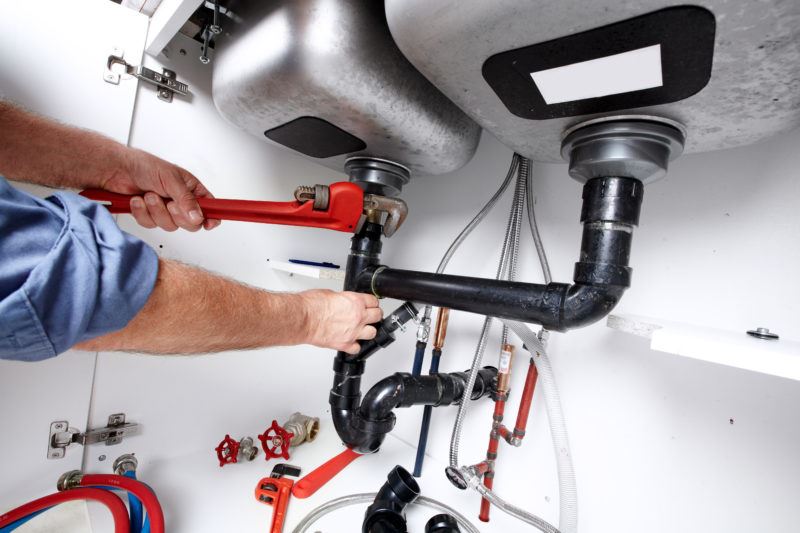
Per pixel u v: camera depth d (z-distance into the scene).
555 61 0.33
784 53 0.27
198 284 0.37
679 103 0.36
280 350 1.02
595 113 0.40
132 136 0.73
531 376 0.74
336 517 0.73
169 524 0.67
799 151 0.51
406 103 0.53
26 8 0.60
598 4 0.26
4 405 0.64
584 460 0.71
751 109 0.35
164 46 0.71
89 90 0.67
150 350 0.38
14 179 0.57
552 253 0.78
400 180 0.72
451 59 0.36
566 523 0.63
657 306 0.63
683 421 0.60
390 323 0.69
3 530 0.60
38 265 0.26
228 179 0.86
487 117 0.46
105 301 0.29
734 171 0.57
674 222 0.62
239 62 0.53
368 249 0.70
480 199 0.91
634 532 0.64
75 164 0.59
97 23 0.67
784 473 0.51
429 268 1.01
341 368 0.72
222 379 0.92
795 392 0.51
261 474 0.85
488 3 0.28
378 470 0.91
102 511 0.70
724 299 0.57
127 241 0.31
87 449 0.74
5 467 0.65
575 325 0.45
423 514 0.77
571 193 0.75
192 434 0.89
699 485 0.58
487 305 0.52
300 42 0.45
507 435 0.75
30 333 0.26
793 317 0.51
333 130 0.59
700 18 0.25
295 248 1.00
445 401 0.76
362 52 0.47
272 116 0.58
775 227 0.53
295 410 1.07
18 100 0.60
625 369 0.66
